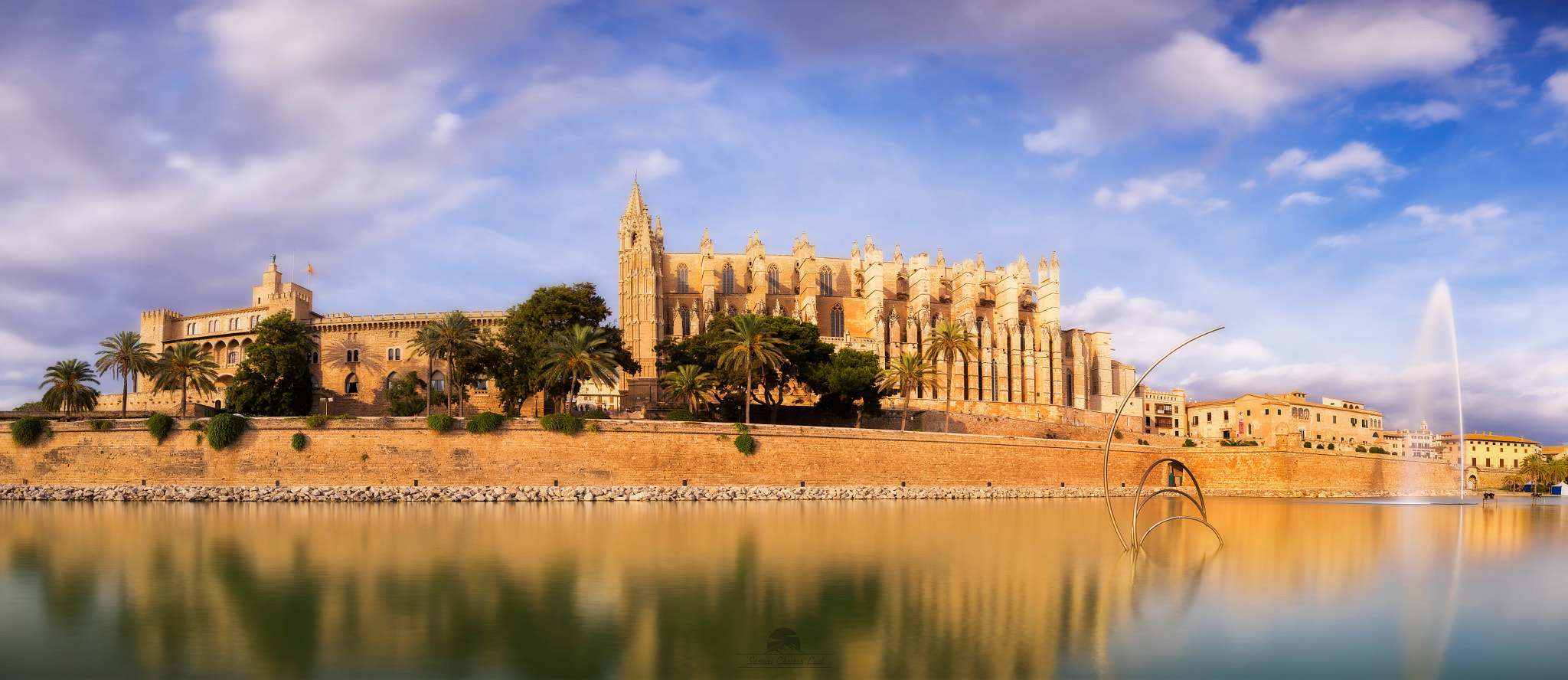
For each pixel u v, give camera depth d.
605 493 75.50
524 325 96.25
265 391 97.50
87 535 46.88
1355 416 147.75
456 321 90.44
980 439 88.69
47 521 55.38
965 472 87.69
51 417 95.12
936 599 29.89
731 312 130.38
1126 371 152.75
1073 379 141.50
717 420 99.81
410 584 32.56
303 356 102.19
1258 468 97.31
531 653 23.44
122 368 97.06
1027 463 90.62
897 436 85.25
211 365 102.38
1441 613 28.25
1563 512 78.94
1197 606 28.89
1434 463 107.06
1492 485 159.00
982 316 146.88
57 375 98.50
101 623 26.70
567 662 22.66
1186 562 38.16
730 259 141.00
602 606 28.69
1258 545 44.59
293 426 75.50
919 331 133.38
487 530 49.62
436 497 73.44
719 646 24.12
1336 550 43.12
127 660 22.94
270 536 46.41
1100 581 33.06
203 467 75.00
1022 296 149.75
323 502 71.75
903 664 22.50
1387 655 23.50
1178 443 119.94
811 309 131.50
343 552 40.28
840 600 29.64
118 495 73.50
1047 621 26.78
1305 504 83.25
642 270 122.00
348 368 115.75
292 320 102.38
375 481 75.00
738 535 47.16
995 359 134.62
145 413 100.44
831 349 103.31
